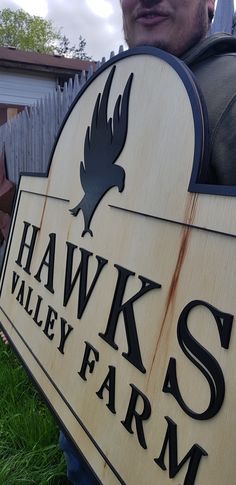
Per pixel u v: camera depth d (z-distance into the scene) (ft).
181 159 3.56
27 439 8.34
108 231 4.42
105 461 4.02
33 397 9.62
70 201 5.35
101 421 4.15
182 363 3.25
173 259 3.46
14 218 7.30
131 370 3.81
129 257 4.01
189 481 3.08
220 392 2.91
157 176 3.80
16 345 6.36
